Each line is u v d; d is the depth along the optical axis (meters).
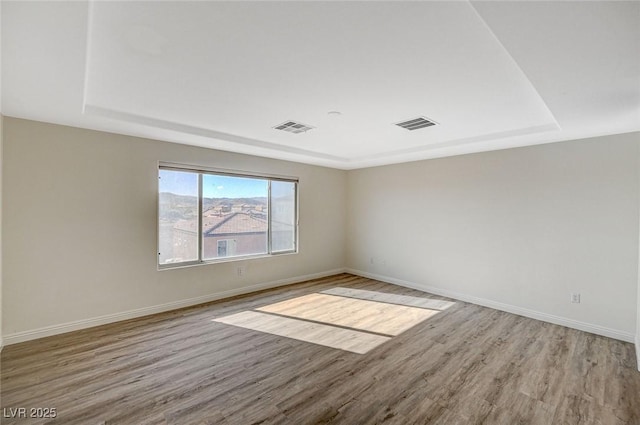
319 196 5.90
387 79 2.22
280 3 1.40
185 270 4.14
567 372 2.55
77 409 2.02
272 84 2.32
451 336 3.26
